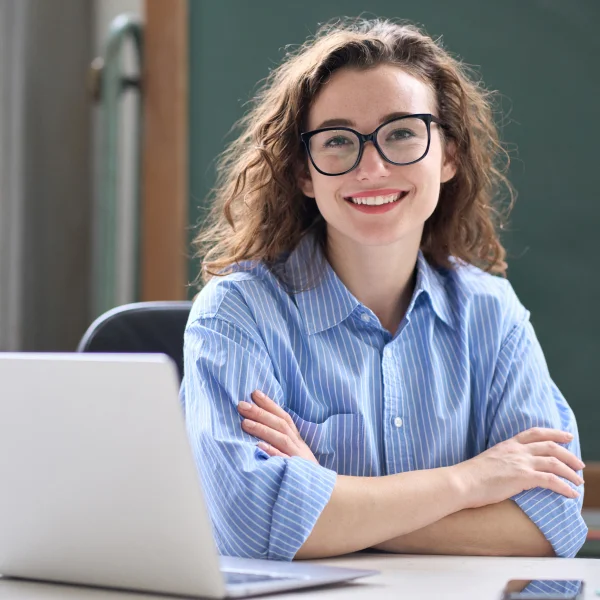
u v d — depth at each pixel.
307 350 1.68
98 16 3.71
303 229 1.82
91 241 3.73
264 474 1.42
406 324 1.73
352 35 1.71
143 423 1.04
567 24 3.09
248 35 3.21
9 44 3.46
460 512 1.49
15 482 1.16
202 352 1.60
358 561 1.38
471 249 1.91
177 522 1.04
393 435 1.67
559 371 3.11
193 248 3.23
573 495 1.54
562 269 3.10
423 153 1.63
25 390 1.10
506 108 3.11
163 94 3.25
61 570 1.18
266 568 1.21
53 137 3.62
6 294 3.44
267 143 1.77
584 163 3.09
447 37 3.13
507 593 1.11
